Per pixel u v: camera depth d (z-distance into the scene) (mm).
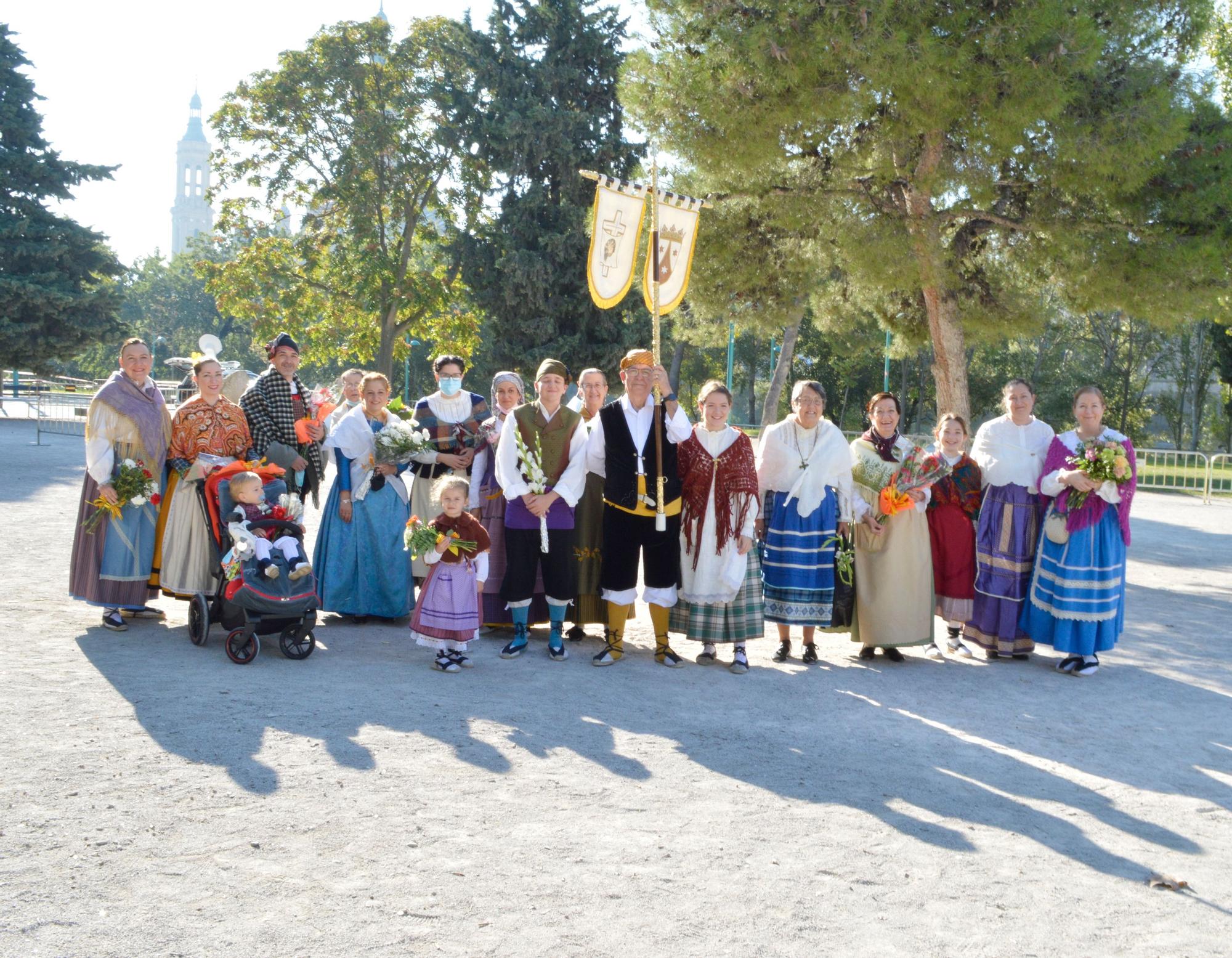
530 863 3709
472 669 6508
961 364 14273
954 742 5457
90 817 3910
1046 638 7242
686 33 13133
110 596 6980
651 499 6750
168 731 4926
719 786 4602
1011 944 3303
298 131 35906
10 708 5172
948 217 13750
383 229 37125
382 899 3381
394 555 7609
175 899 3324
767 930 3301
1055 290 16641
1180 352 46656
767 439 7188
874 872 3785
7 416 39312
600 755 4922
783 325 16781
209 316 92562
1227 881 3877
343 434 7578
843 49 11578
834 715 5871
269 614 6250
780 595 7105
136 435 6941
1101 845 4164
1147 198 12875
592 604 7520
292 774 4445
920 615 7242
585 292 34906
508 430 6836
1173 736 5758
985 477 7570
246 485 6617
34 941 3023
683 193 14797
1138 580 11641
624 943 3174
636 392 6875
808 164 14430
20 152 39250
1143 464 25047
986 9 11938
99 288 39469
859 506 7203
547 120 33969
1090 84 12086
